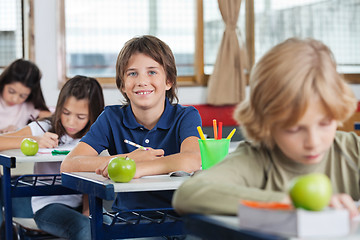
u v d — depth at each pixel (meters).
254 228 0.77
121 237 1.60
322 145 0.91
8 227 2.46
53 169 2.71
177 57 5.61
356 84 5.97
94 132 2.06
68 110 2.74
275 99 0.90
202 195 0.90
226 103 5.39
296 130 0.91
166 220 1.70
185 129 2.00
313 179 0.77
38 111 4.04
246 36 5.75
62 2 5.19
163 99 2.03
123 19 5.49
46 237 2.38
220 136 1.77
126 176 1.48
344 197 0.84
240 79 5.46
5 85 3.86
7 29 5.19
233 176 1.03
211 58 5.63
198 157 1.80
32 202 2.69
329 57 0.92
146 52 1.96
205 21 5.61
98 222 1.54
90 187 1.53
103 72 5.45
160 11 5.57
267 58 0.94
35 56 5.09
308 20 5.97
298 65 0.89
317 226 0.73
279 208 0.77
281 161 1.08
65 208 2.36
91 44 5.40
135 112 2.03
